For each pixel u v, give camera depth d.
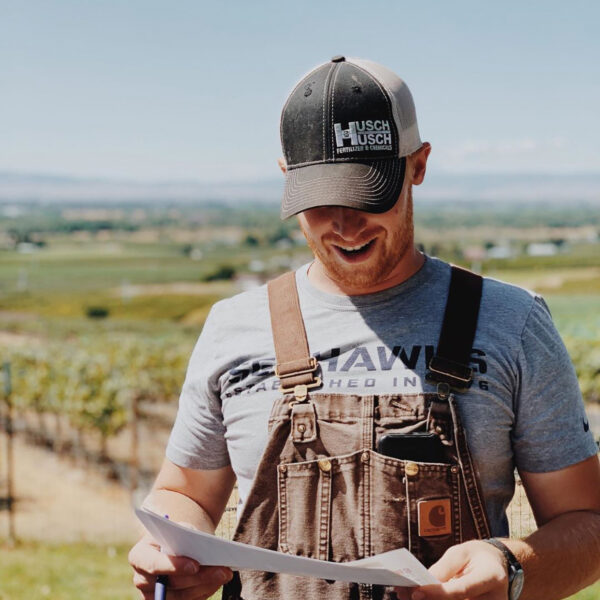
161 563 1.59
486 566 1.41
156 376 16.88
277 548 1.61
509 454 1.60
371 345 1.63
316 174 1.62
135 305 87.38
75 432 17.44
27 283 107.00
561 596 1.54
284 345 1.68
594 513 1.58
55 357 17.78
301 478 1.59
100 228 187.25
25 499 14.06
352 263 1.63
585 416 1.63
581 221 170.75
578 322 16.66
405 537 1.53
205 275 111.25
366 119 1.61
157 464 16.28
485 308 1.62
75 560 10.45
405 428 1.56
